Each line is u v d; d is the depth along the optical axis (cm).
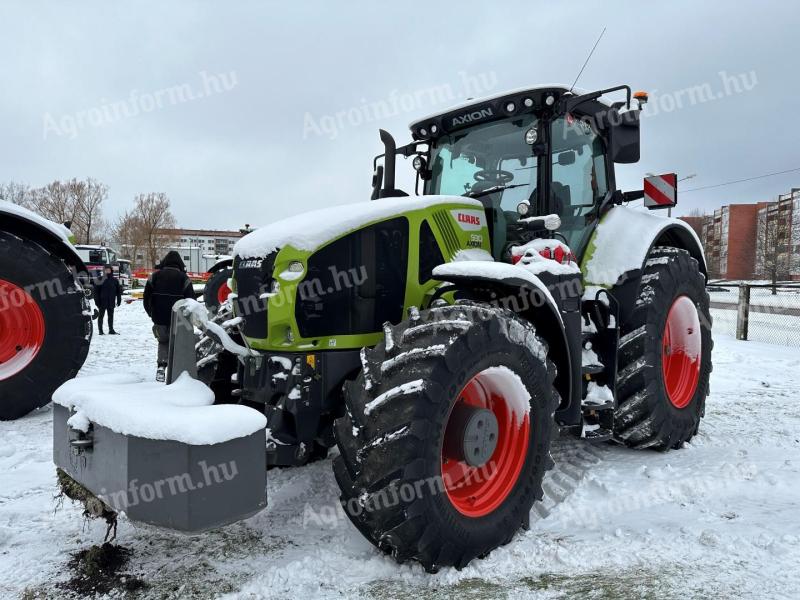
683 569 223
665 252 397
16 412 459
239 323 282
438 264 296
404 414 210
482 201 362
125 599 203
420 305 288
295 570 220
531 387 255
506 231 349
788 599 200
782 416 476
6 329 466
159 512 192
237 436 198
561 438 412
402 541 211
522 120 354
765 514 274
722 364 759
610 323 340
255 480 204
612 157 359
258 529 259
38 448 380
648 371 353
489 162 368
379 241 277
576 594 206
